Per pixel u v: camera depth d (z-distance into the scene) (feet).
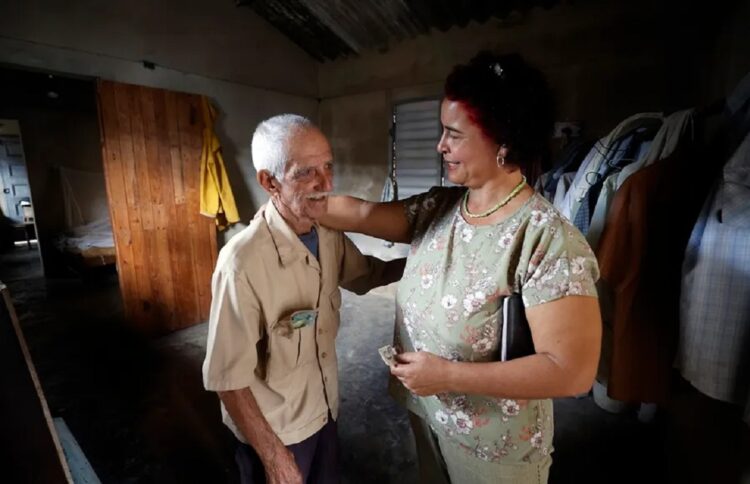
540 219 2.39
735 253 3.16
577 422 6.48
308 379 3.28
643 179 4.25
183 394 7.72
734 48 6.49
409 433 6.51
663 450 5.82
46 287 15.31
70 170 18.70
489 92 2.28
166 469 5.76
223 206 11.57
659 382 4.58
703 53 8.38
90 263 15.11
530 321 2.34
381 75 13.70
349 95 14.60
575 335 2.16
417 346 3.00
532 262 2.33
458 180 2.62
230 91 12.11
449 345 2.71
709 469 4.00
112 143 9.26
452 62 12.14
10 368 1.94
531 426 2.72
